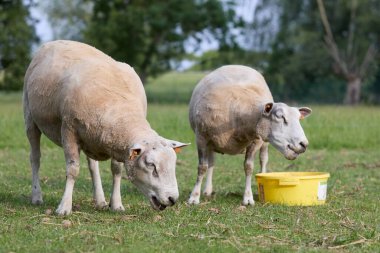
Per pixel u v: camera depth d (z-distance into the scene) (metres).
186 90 66.69
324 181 10.13
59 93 9.00
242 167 14.55
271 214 9.18
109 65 9.21
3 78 50.03
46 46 9.84
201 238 7.59
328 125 21.20
